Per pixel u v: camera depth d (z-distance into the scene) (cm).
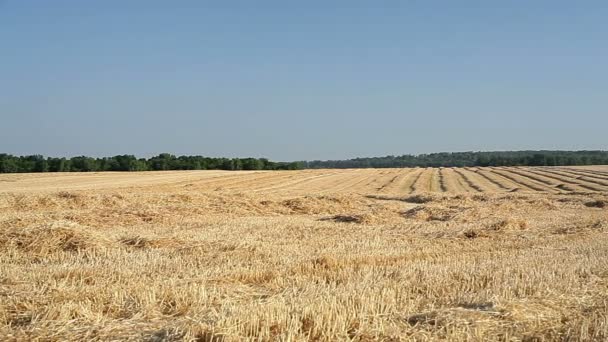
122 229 1920
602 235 2000
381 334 770
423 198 3847
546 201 3481
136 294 934
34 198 2873
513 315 851
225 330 727
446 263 1342
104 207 2619
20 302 868
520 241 1812
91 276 1094
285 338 724
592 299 993
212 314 802
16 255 1343
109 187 4656
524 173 8438
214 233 1836
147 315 842
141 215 2262
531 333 796
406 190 5481
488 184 6309
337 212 3012
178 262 1268
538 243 1775
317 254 1444
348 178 7381
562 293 1016
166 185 5228
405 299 959
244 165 11594
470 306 920
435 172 9056
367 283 1048
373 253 1490
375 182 6638
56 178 6206
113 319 820
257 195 3369
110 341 721
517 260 1392
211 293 954
